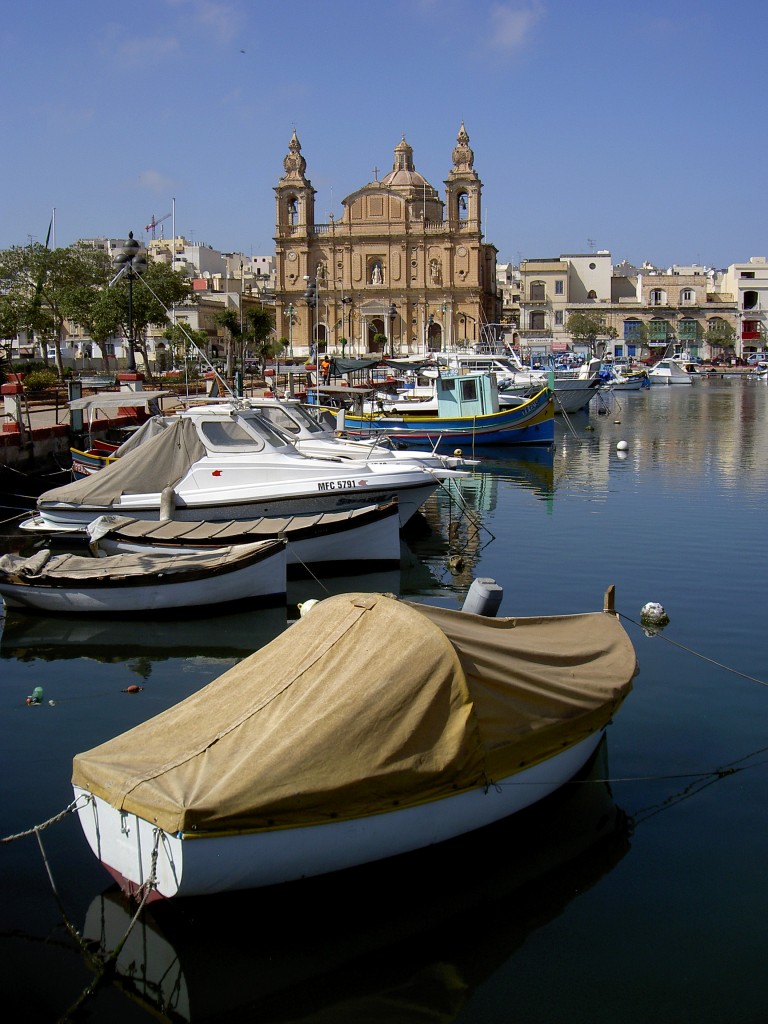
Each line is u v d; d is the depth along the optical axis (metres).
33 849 8.51
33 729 11.06
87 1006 6.77
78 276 70.31
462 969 7.15
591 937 7.47
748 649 13.80
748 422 54.88
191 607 15.63
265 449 20.78
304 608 12.92
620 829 8.92
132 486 20.36
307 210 123.62
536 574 18.50
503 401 45.31
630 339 142.75
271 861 7.27
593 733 9.27
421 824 7.89
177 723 8.16
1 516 26.52
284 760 7.37
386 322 116.62
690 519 24.34
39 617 15.83
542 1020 6.65
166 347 87.06
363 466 21.53
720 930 7.52
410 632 8.25
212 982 7.01
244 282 160.00
